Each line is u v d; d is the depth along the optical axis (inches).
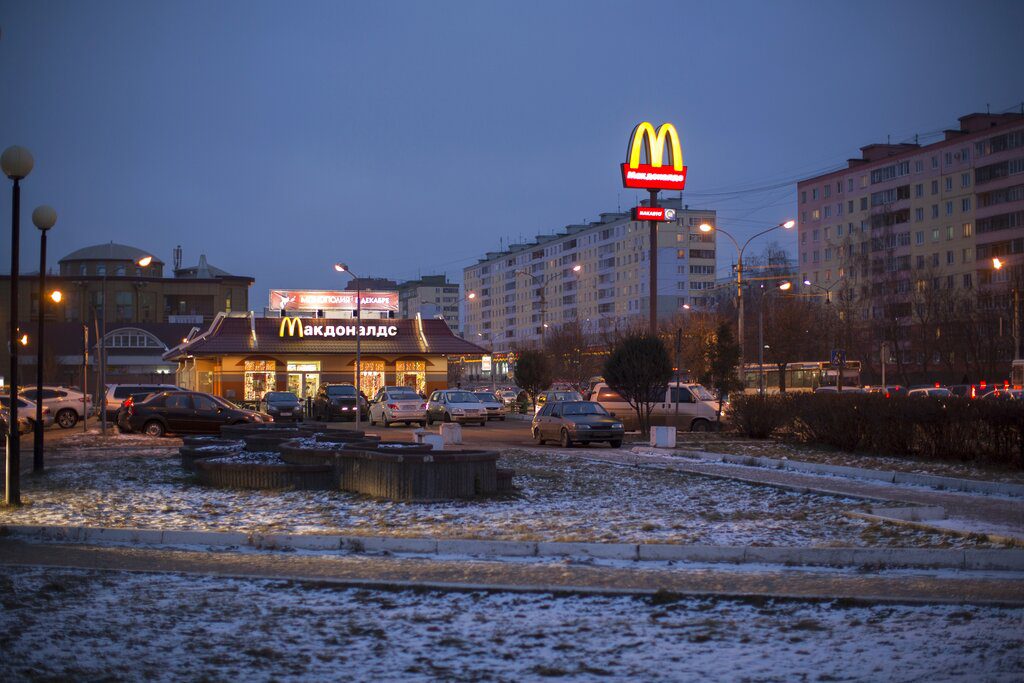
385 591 365.7
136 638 296.8
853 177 4439.0
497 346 7219.5
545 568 411.5
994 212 3732.8
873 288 3858.3
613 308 5689.0
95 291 4234.7
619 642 295.4
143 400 1502.2
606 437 1205.7
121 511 594.6
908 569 410.9
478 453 674.2
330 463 737.0
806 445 1133.1
